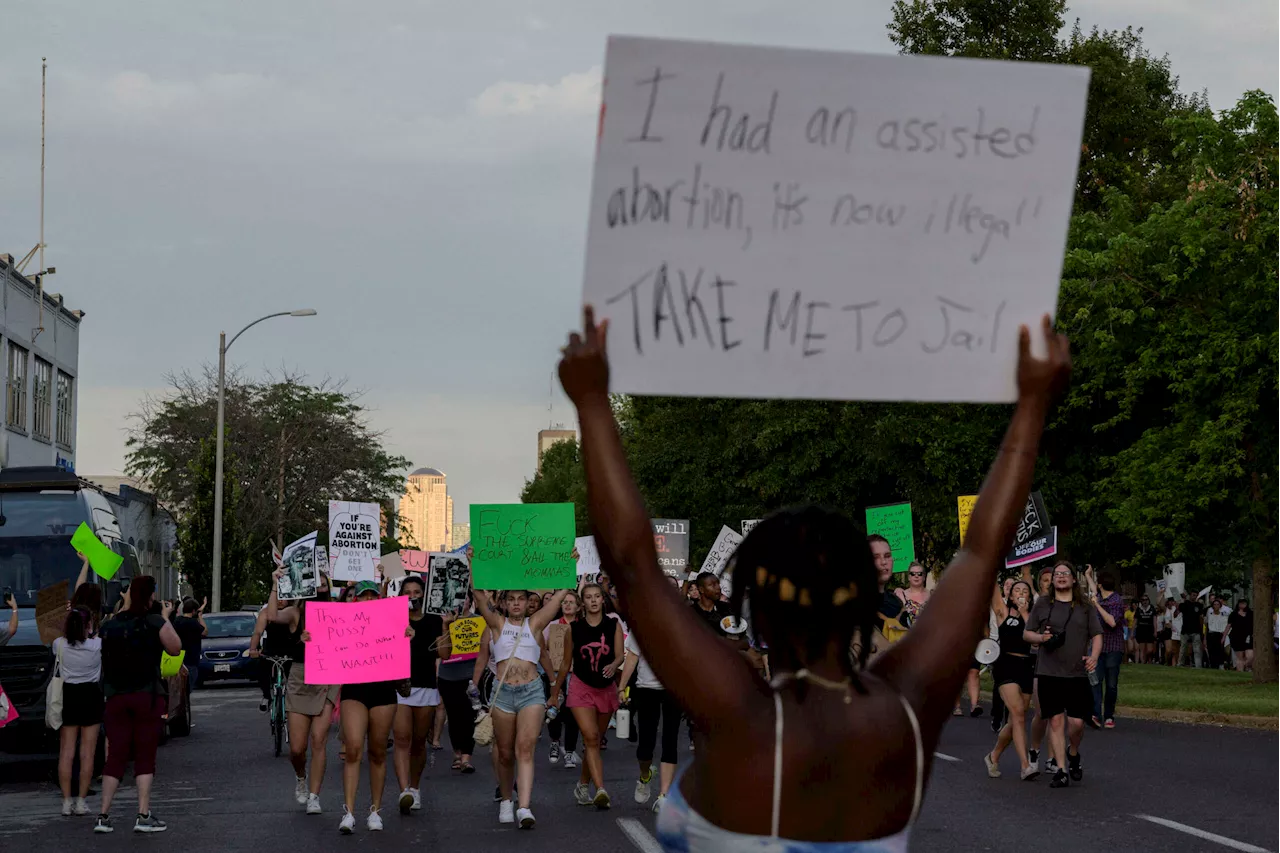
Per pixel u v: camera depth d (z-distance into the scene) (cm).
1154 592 6019
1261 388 3008
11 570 2056
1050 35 4372
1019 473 292
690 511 4772
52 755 2212
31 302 4809
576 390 282
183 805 1472
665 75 289
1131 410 3375
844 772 266
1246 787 1441
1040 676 1463
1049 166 300
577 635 1392
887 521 2447
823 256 296
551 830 1240
